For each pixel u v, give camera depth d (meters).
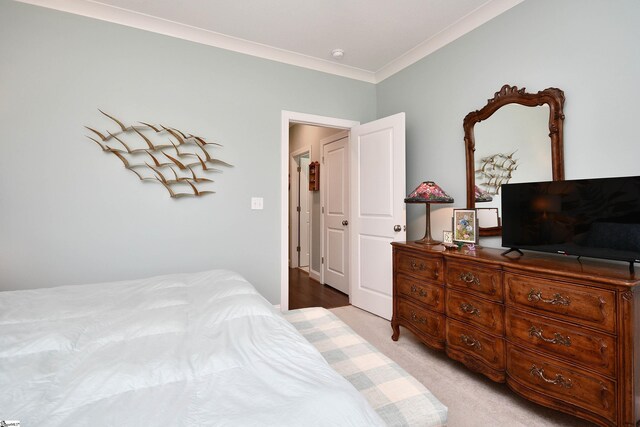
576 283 1.38
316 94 3.18
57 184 2.21
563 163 1.85
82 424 0.61
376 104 3.51
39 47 2.16
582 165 1.78
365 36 2.68
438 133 2.74
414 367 2.08
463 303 1.91
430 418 0.93
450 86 2.62
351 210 3.37
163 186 2.54
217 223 2.73
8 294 1.42
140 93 2.45
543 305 1.49
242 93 2.83
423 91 2.89
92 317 1.15
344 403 0.69
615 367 1.26
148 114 2.48
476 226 2.15
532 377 1.54
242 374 0.81
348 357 1.24
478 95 2.39
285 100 3.03
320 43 2.80
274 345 0.96
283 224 3.00
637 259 1.37
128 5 2.28
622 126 1.62
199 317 1.17
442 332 2.07
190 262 2.63
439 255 2.07
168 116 2.54
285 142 3.02
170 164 2.55
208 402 0.69
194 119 2.64
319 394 0.71
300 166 5.55
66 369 0.82
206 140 2.69
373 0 2.20
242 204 2.83
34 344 0.91
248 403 0.68
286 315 1.70
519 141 2.08
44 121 2.18
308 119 3.14
